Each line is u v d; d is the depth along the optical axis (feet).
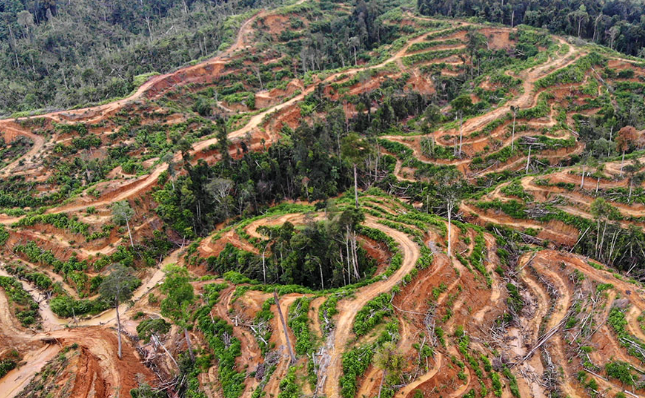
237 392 157.17
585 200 272.10
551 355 184.85
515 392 166.30
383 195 315.99
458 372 160.97
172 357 188.03
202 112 426.10
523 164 336.08
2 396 171.83
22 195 305.73
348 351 153.69
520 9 554.87
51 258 256.73
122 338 201.87
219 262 246.06
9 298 228.63
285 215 277.64
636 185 266.98
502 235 274.77
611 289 198.80
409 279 190.80
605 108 385.50
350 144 271.69
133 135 368.89
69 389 163.84
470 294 204.95
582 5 521.24
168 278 183.01
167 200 296.71
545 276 230.27
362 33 577.02
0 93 430.20
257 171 328.08
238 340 181.78
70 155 338.54
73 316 223.30
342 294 185.37
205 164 319.68
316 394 140.15
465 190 306.96
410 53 521.24
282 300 192.44
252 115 407.44
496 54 504.02
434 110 362.53
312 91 445.78
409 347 158.71
